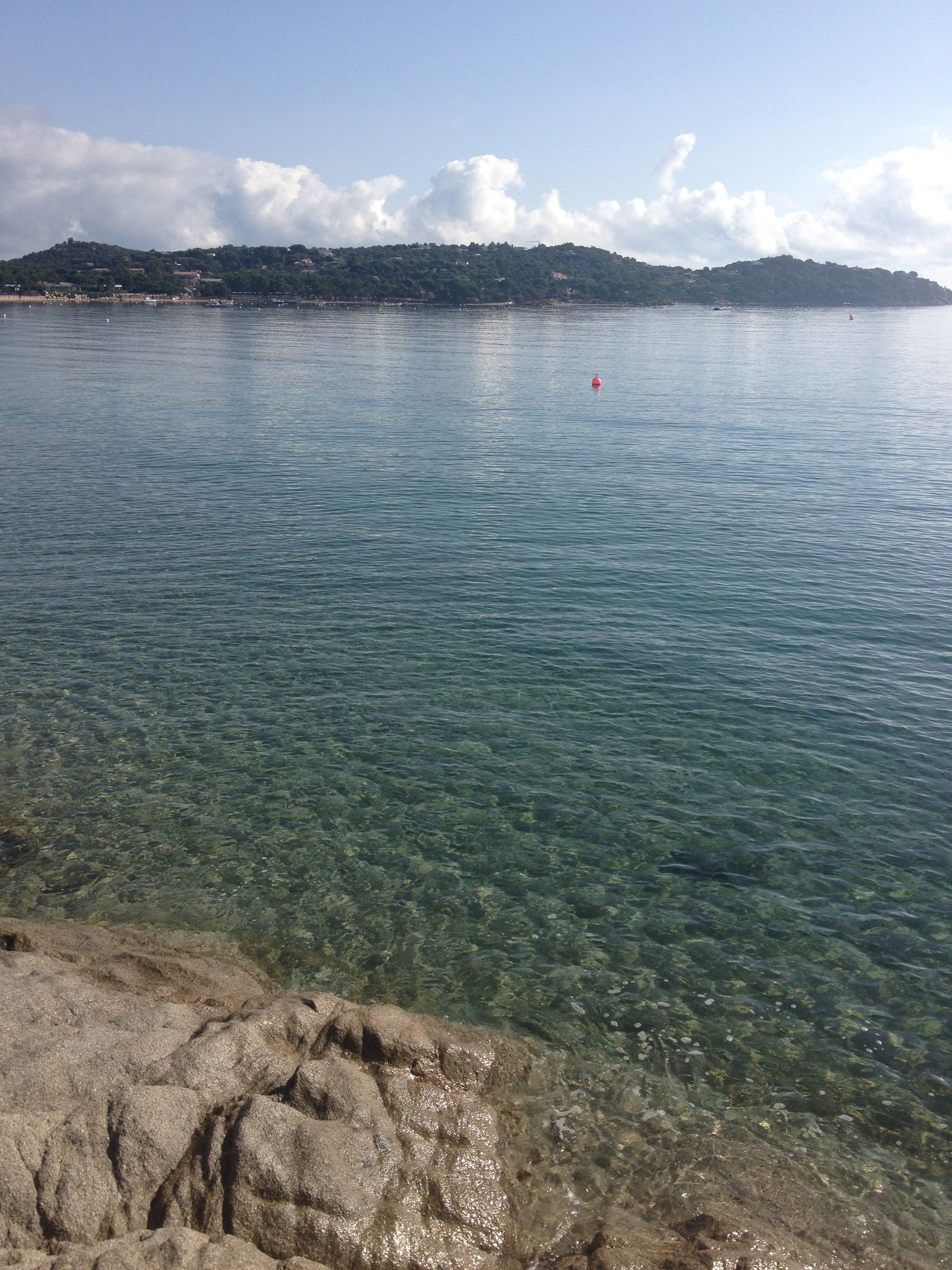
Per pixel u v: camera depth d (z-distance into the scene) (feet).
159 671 67.67
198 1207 25.91
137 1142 26.61
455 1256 26.22
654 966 40.63
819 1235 28.30
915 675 69.56
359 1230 25.80
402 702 63.67
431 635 75.20
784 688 67.00
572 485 128.98
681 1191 29.66
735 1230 27.73
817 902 44.88
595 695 65.36
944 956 41.50
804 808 52.31
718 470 140.87
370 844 48.75
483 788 53.83
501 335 473.67
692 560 96.02
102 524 103.86
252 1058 30.19
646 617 79.97
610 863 47.44
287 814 51.16
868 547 101.86
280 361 300.20
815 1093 34.35
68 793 52.54
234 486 123.65
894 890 45.78
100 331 427.74
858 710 63.72
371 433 167.22
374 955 40.88
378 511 112.68
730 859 47.96
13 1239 24.80
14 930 39.73
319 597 82.94
